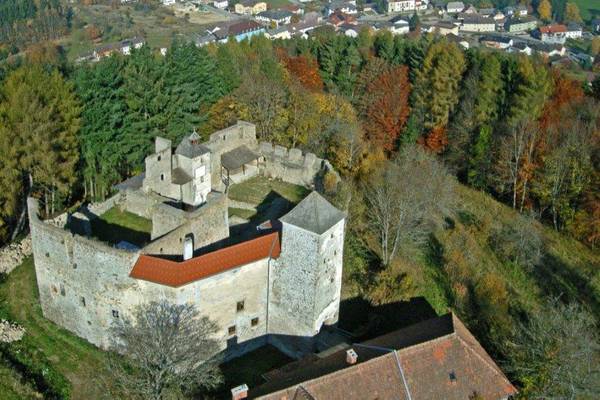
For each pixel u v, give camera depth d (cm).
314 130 9975
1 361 5728
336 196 7719
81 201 8738
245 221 7469
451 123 11194
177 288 5478
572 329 5666
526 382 5466
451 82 11425
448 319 5806
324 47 13088
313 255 5766
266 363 6072
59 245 5903
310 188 8875
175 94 9444
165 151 7775
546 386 5428
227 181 8781
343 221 6006
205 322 5769
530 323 6372
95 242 5684
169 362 5256
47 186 8238
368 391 5025
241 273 5819
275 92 10256
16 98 7719
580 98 11006
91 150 8550
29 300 6569
